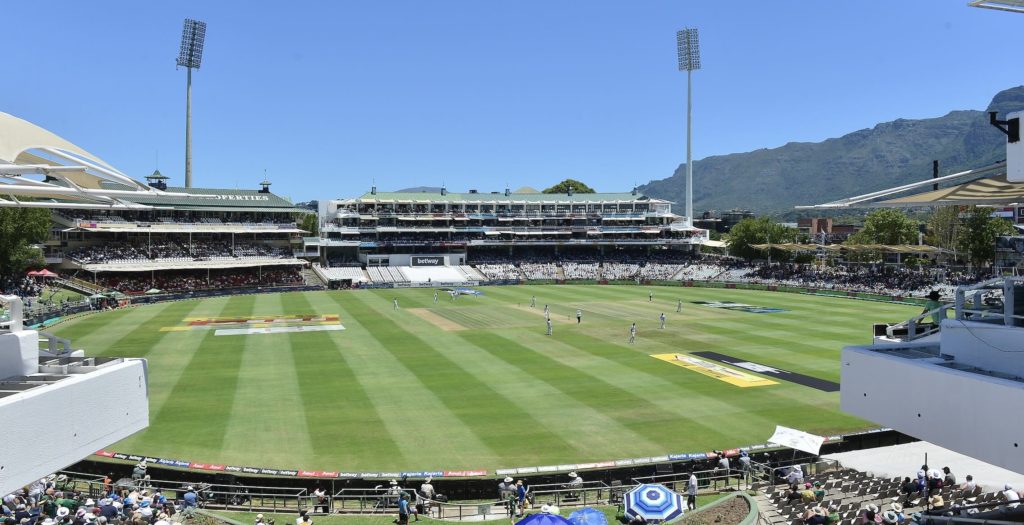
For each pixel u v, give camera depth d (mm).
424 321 59688
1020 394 10414
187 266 87125
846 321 59219
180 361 41219
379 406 31109
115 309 68875
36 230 67312
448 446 25672
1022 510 12867
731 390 33906
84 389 11414
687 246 127125
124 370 12594
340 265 108750
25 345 12156
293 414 29797
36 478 10281
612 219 123562
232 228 98188
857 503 17672
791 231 124750
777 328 54969
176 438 26438
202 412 30000
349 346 46656
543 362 40938
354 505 20906
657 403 31547
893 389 13180
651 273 110688
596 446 25672
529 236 119688
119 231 90688
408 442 26125
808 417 29297
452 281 103438
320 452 24984
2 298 12430
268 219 103812
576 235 120438
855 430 27406
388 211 117062
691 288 96062
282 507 20688
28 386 11344
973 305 14805
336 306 72000
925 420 12359
